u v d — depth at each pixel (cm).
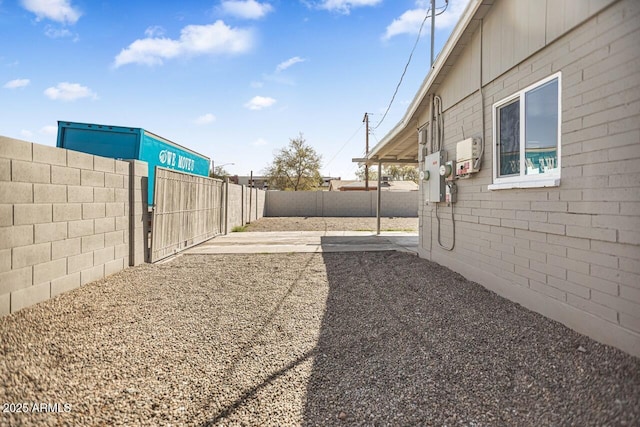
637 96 254
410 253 810
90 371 261
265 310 417
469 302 421
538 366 253
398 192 2369
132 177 645
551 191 349
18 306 375
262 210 2228
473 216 522
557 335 306
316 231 1412
